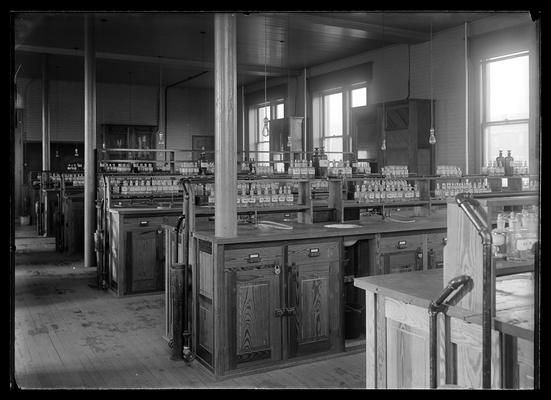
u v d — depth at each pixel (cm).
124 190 839
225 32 434
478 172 992
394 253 506
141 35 1140
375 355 300
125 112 1772
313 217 570
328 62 1388
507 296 267
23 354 474
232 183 429
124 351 482
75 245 1044
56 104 1703
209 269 434
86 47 938
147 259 712
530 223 281
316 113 1451
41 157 1694
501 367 233
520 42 913
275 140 1410
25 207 1661
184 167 967
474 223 227
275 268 439
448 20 979
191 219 461
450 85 1038
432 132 889
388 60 1200
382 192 642
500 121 961
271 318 437
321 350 461
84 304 659
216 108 431
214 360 420
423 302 262
